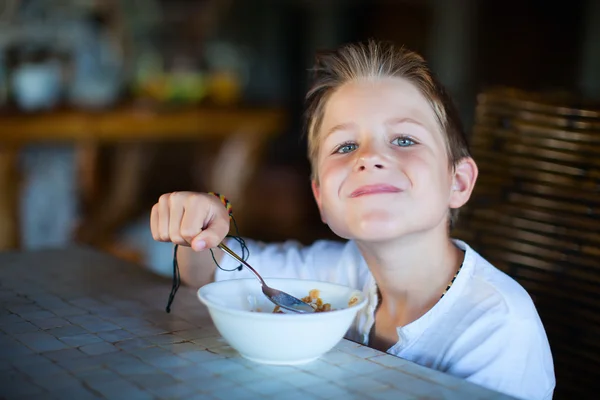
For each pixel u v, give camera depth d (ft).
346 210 3.08
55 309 3.43
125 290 3.84
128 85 14.52
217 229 2.96
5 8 13.10
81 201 11.90
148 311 3.40
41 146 11.87
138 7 18.47
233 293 2.95
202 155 15.17
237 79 15.72
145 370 2.56
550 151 4.82
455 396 2.36
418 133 3.17
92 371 2.54
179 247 3.84
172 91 13.50
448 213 3.51
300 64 24.81
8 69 12.35
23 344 2.86
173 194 3.10
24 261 4.61
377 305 3.53
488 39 20.04
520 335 3.02
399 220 3.00
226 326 2.57
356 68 3.34
